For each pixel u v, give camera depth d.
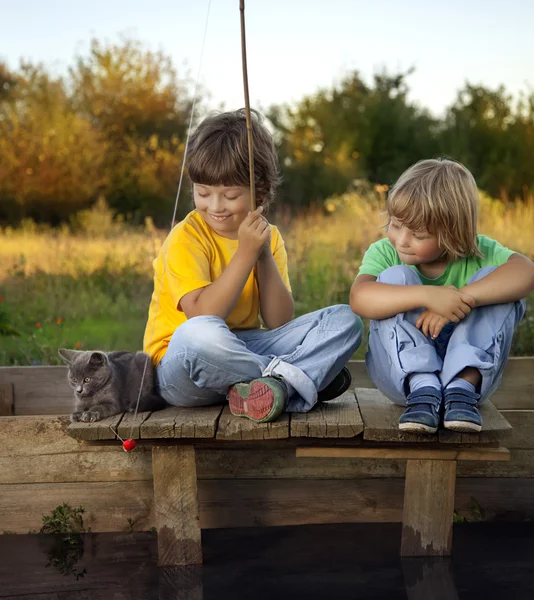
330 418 2.84
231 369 2.90
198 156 3.10
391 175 16.58
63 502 3.33
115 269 9.13
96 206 15.72
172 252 3.16
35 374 4.08
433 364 2.79
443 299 2.78
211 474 3.37
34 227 14.91
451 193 2.88
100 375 2.95
